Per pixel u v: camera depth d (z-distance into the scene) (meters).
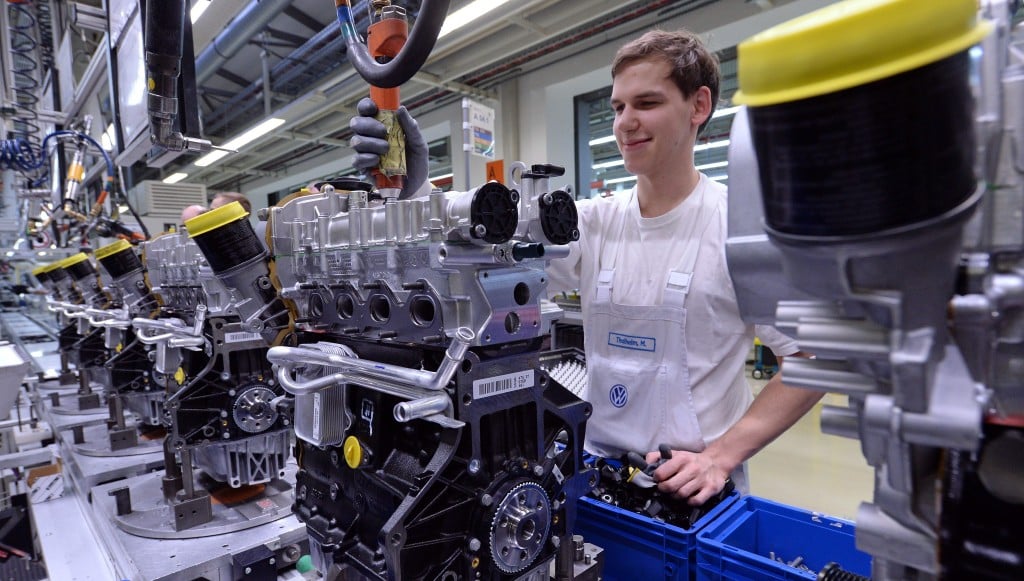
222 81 6.01
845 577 0.66
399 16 1.15
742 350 1.48
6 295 5.45
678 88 1.31
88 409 2.91
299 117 5.43
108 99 3.69
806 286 0.36
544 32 4.24
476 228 0.75
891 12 0.26
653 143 1.34
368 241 0.98
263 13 3.87
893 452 0.36
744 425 1.29
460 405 0.80
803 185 0.30
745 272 0.48
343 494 1.04
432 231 0.81
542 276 0.92
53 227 4.20
